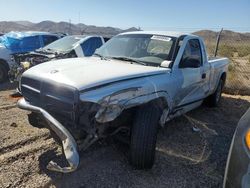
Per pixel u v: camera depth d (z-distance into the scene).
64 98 3.34
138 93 3.69
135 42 5.10
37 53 8.38
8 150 4.20
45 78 3.61
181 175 3.79
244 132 2.36
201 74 5.57
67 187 3.38
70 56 8.62
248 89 9.80
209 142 4.95
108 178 3.61
